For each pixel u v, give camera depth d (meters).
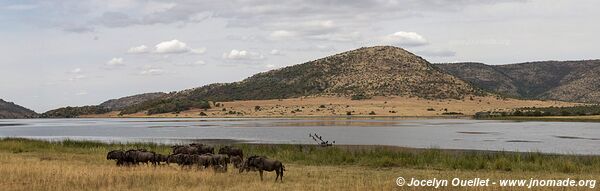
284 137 74.19
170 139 72.88
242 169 25.11
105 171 23.69
